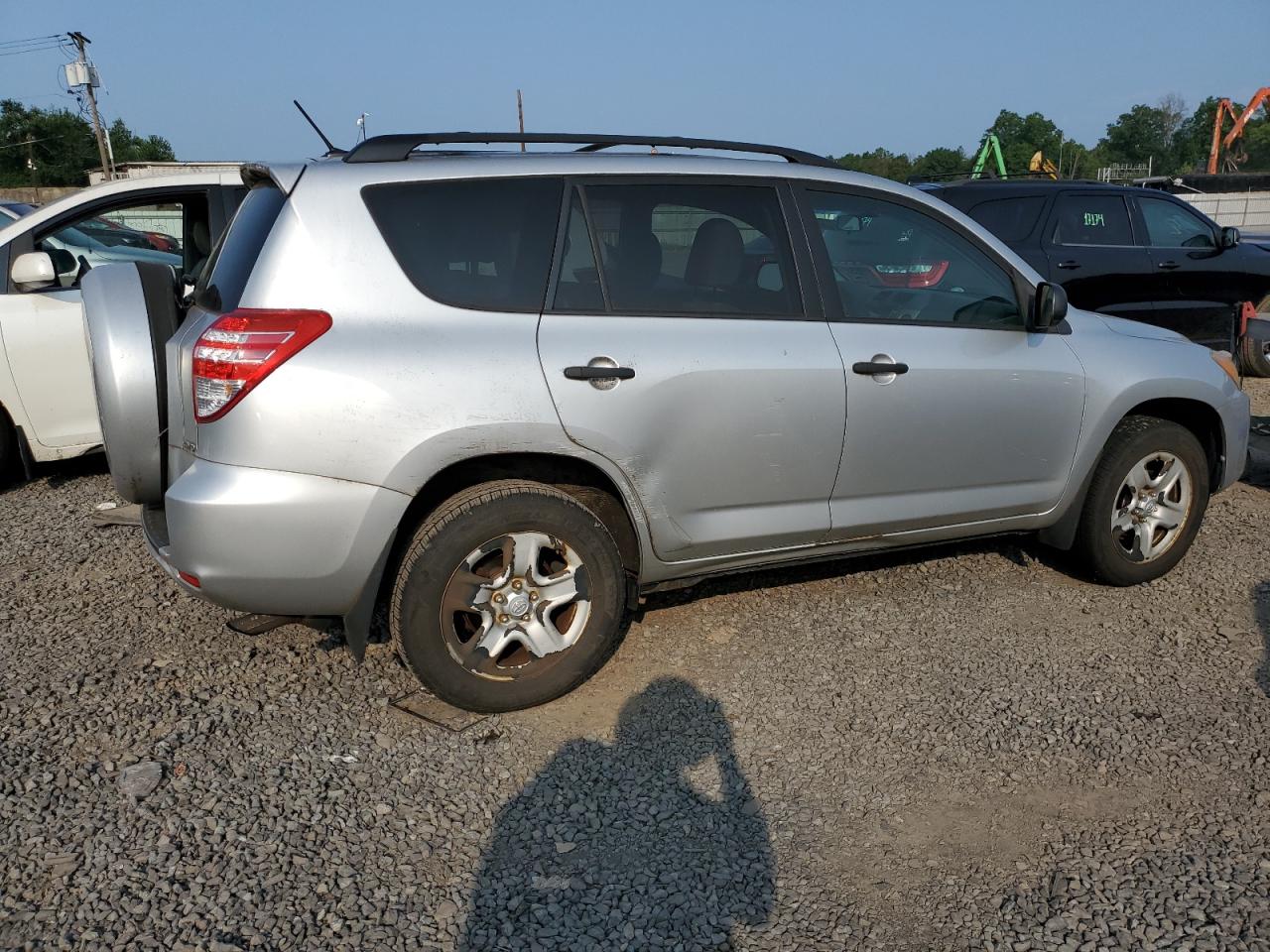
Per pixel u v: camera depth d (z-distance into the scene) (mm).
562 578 3561
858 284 4020
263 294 3188
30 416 6129
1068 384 4316
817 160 4125
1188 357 4695
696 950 2533
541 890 2740
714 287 3744
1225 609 4492
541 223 3529
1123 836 2963
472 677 3490
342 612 3375
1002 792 3178
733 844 2939
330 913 2621
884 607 4477
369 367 3184
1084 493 4543
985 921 2627
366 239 3305
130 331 3660
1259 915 2633
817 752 3395
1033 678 3871
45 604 4465
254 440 3123
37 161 74188
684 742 3453
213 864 2787
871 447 3961
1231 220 29391
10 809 2998
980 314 4230
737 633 4230
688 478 3676
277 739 3412
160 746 3338
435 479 3475
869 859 2875
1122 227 9352
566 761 3336
